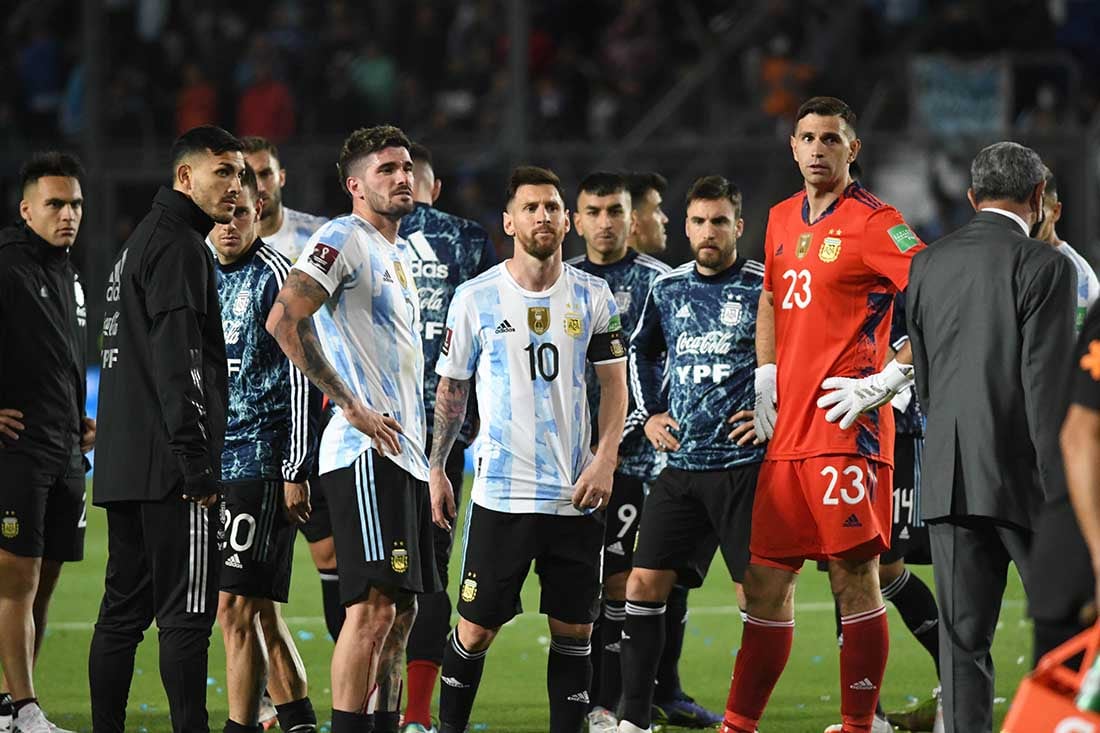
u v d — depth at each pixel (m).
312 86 71.38
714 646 30.58
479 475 20.47
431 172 25.80
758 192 62.75
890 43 70.12
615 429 20.67
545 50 72.06
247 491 21.34
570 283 20.77
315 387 21.08
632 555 24.31
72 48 75.00
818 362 21.23
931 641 24.44
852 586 21.38
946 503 18.72
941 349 18.98
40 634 23.12
